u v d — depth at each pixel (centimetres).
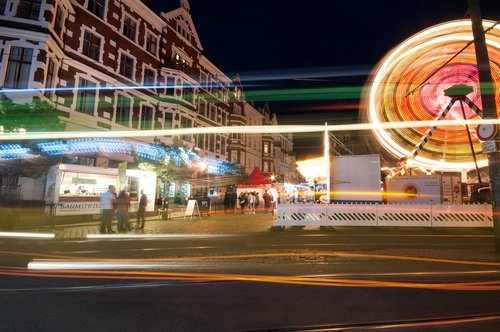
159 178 2406
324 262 684
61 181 1590
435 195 1555
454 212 1335
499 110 2072
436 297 460
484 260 704
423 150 2389
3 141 1427
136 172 1928
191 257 741
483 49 842
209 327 362
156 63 3028
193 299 452
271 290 491
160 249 846
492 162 812
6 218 1241
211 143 3812
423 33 2206
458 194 1586
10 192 1294
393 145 2388
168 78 3117
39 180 1814
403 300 448
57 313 400
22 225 1356
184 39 3472
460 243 954
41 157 1532
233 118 4312
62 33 2116
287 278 557
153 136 2833
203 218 1942
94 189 1722
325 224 1342
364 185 1466
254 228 1371
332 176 1506
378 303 436
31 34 1847
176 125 3097
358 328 360
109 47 2541
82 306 423
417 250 830
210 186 3619
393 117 2414
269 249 848
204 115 3691
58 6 2028
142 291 486
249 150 4650
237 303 436
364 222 1353
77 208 1631
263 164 5066
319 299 452
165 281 537
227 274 584
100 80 2441
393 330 355
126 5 2730
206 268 631
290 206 1337
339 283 528
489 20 1902
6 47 1800
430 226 1331
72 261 693
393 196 1614
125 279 550
